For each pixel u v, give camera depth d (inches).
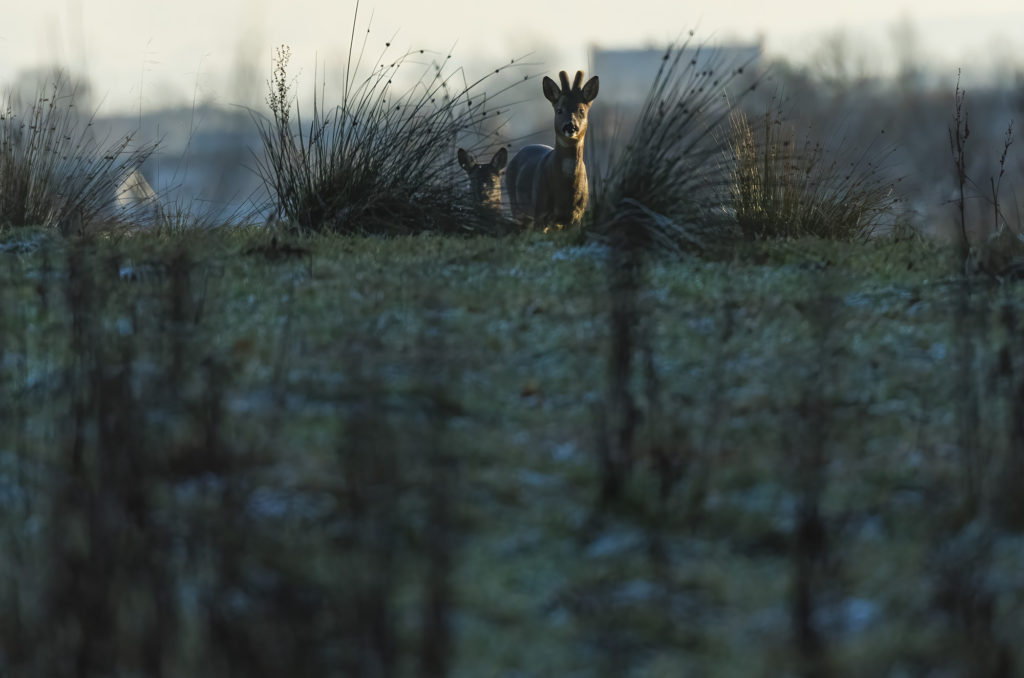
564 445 543.2
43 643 374.6
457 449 525.3
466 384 614.5
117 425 490.6
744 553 454.6
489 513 477.1
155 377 574.6
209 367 592.7
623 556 450.3
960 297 775.7
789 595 416.2
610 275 836.6
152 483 479.2
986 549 428.8
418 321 729.0
